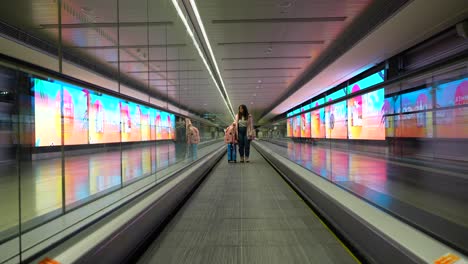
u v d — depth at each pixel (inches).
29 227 74.0
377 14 272.5
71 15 174.2
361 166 193.6
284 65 481.1
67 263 58.4
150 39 273.1
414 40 314.3
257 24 304.8
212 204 155.9
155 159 200.5
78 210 93.0
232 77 567.5
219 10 270.4
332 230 112.7
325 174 185.3
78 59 184.7
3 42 117.8
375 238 79.0
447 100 189.3
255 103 1001.5
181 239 104.1
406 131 228.1
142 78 303.6
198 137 339.0
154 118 213.8
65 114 134.5
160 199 118.2
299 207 148.6
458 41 296.8
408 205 98.3
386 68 416.5
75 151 152.0
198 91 583.2
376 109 266.7
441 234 70.1
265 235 107.4
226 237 105.7
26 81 95.4
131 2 209.3
